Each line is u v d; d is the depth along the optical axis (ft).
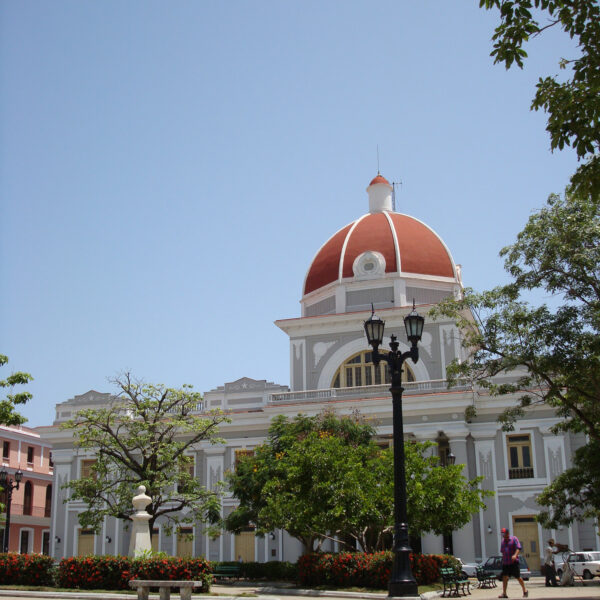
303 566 91.04
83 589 76.33
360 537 92.99
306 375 156.46
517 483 134.92
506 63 47.34
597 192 47.67
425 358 150.10
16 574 80.59
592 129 46.93
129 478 115.85
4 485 123.34
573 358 73.77
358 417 126.21
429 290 159.84
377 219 170.09
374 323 66.13
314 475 88.69
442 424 137.49
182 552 149.28
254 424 151.23
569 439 134.92
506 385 84.94
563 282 77.97
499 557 114.52
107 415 115.34
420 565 88.84
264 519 108.37
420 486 86.28
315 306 168.04
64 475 160.45
